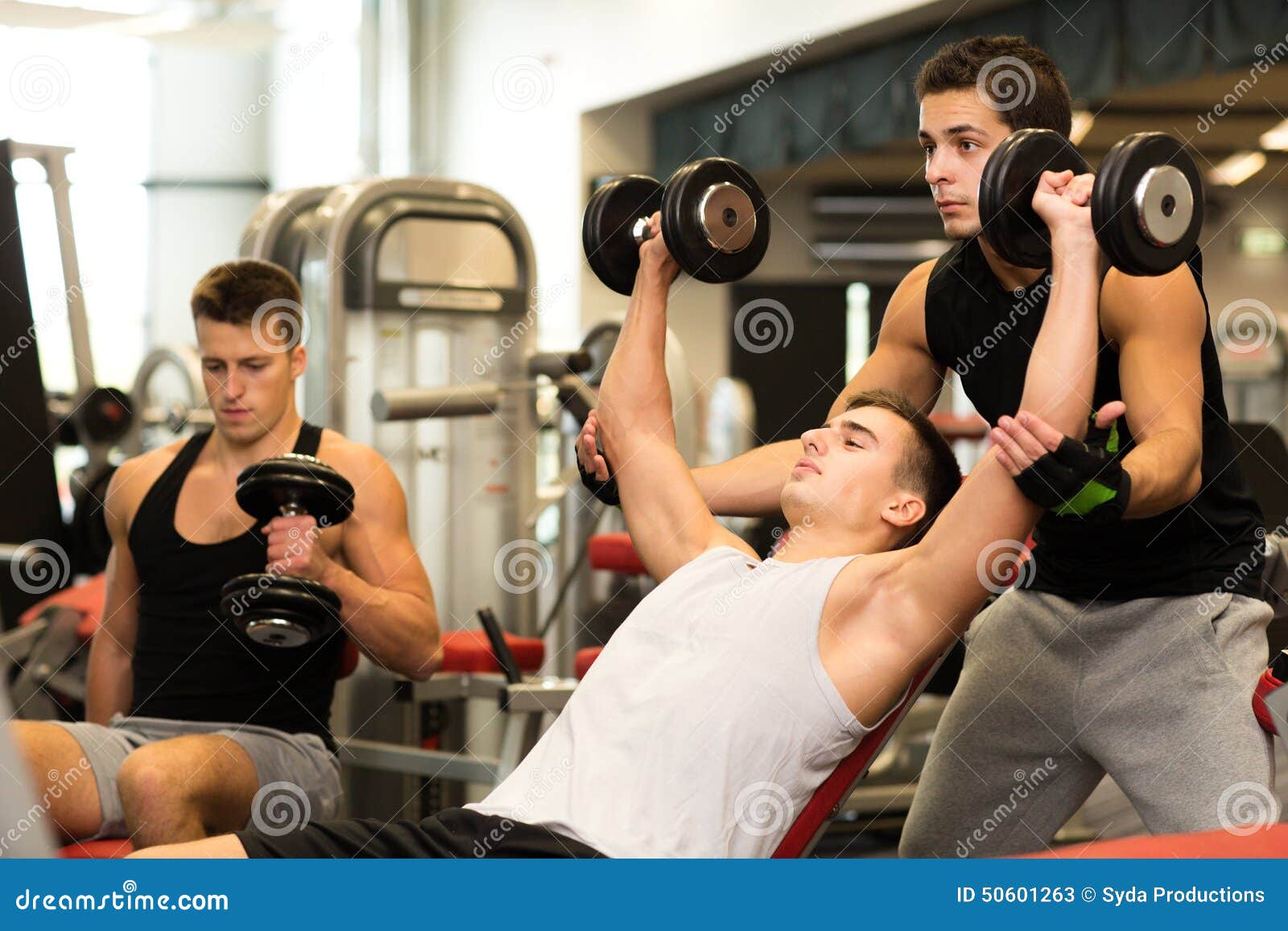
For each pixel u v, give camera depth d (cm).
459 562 510
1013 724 275
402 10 1345
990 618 281
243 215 1557
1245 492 259
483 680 439
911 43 879
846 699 224
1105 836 391
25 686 438
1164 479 217
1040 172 212
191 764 304
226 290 343
